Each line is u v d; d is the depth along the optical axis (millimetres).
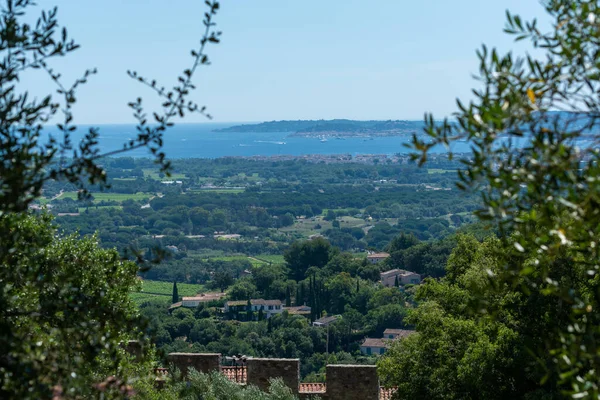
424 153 7098
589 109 7066
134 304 15461
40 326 9625
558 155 6715
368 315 91938
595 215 6738
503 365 22250
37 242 9305
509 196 7051
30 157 8227
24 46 8727
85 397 9812
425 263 116312
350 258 126438
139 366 14078
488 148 6949
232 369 28156
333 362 78125
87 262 12359
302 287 112750
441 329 25516
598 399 6910
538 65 7188
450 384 24594
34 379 8148
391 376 26766
